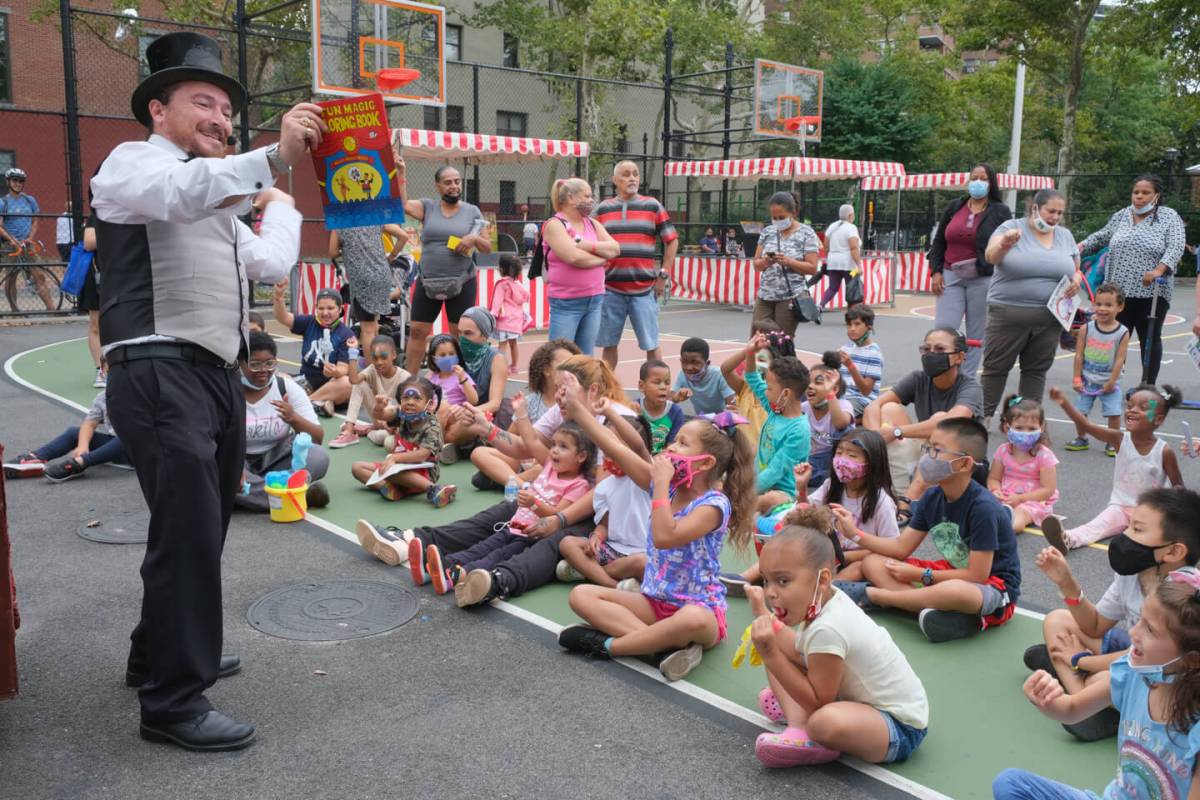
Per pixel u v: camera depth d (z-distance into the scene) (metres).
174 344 3.15
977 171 8.02
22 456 6.52
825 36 37.16
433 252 8.78
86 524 5.51
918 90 36.34
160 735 3.22
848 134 33.56
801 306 9.24
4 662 3.08
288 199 3.63
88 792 2.95
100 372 9.36
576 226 7.63
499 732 3.34
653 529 3.80
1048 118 40.56
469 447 7.13
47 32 21.62
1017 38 28.27
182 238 3.16
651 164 27.09
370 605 4.45
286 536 5.43
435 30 14.53
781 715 3.40
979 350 8.33
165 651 3.17
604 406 4.86
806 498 5.00
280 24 18.95
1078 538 5.43
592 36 26.91
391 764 3.13
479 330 7.30
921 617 4.16
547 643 4.08
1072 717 2.82
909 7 39.41
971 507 4.18
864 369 7.23
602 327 8.33
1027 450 5.84
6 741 3.23
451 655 3.94
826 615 3.11
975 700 3.66
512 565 4.54
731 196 26.62
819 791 3.01
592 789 3.00
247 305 3.38
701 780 3.06
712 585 3.97
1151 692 2.40
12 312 14.85
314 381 8.85
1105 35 28.25
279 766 3.11
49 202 22.14
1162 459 5.38
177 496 3.11
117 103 21.52
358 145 3.27
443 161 16.78
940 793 3.01
